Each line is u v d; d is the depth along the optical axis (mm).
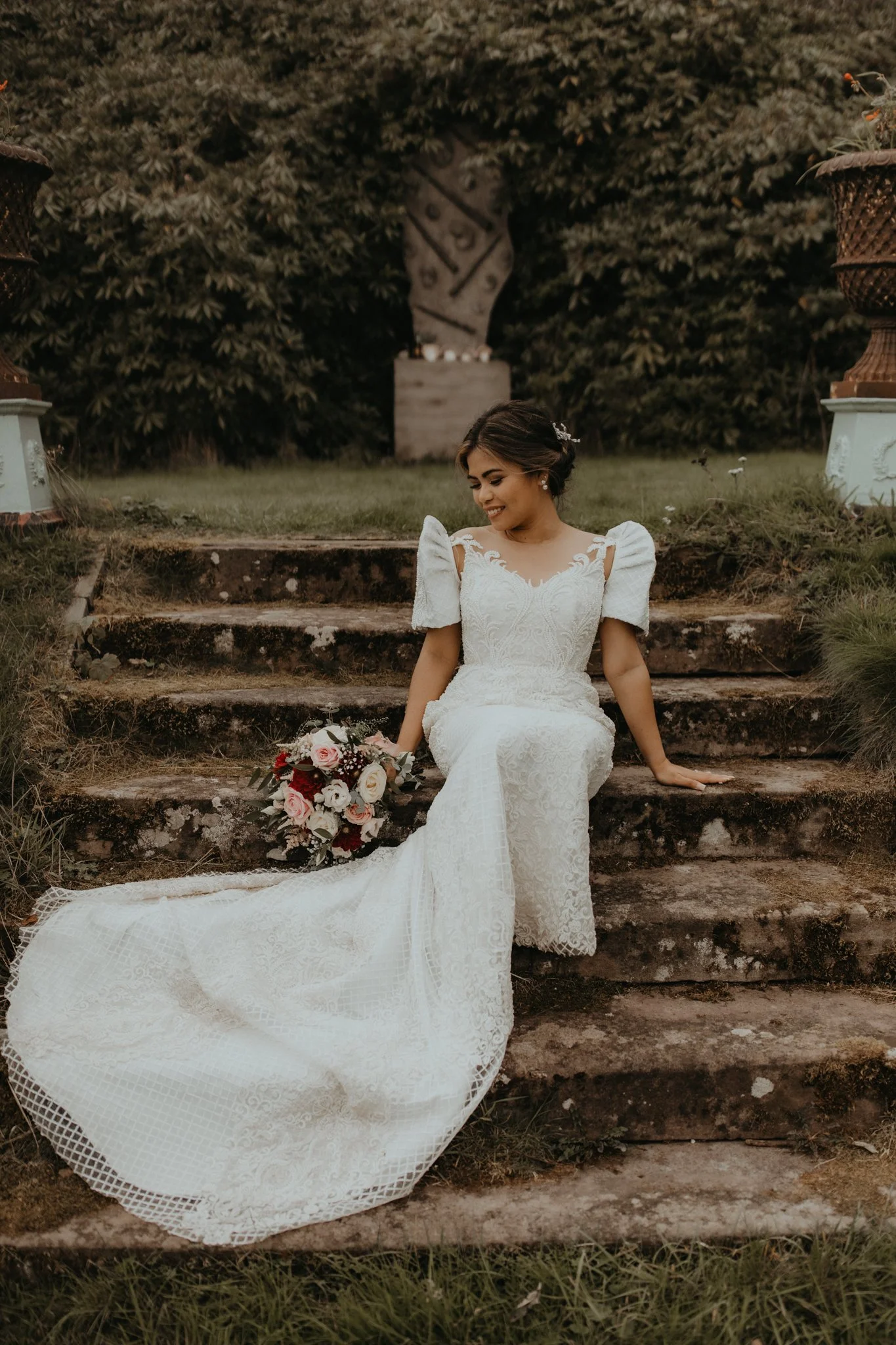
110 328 7691
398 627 3631
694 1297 1972
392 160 8398
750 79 8219
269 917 2625
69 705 3258
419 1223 2102
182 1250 2043
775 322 8289
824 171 3982
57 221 7332
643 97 8289
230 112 7855
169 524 4445
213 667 3654
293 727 3301
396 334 8977
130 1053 2344
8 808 2906
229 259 7520
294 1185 2164
